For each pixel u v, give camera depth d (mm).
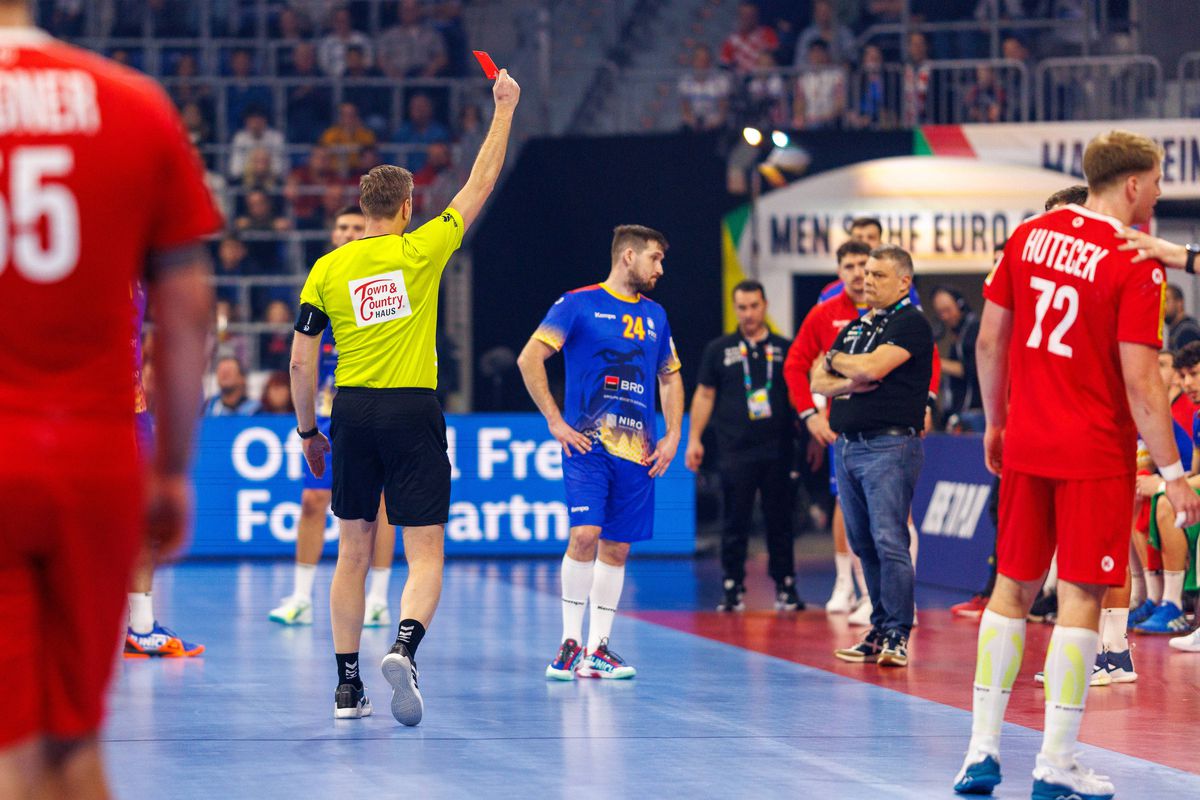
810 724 16516
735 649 23078
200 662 21391
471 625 25953
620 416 20047
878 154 44438
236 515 40750
